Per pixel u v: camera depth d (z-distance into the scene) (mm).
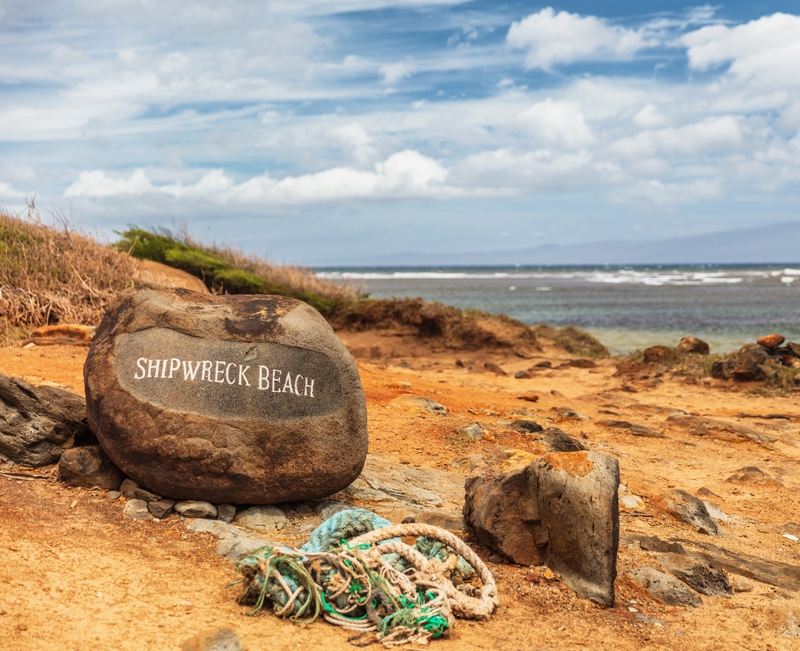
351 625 3977
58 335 11258
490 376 16344
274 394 5348
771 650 4266
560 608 4492
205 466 5160
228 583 4207
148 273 16156
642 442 9812
